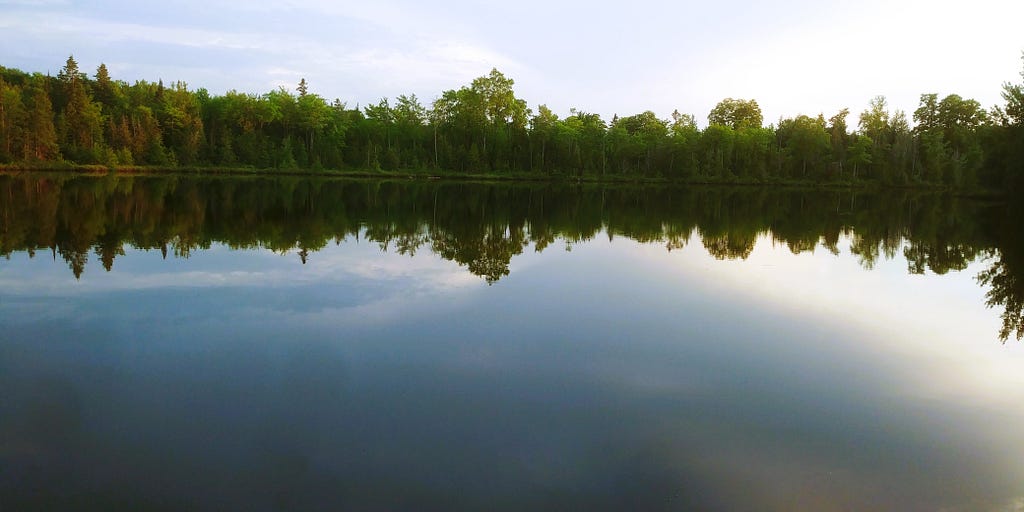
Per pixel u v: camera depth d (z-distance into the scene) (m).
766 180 100.00
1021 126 46.28
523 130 103.81
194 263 16.02
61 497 5.43
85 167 72.56
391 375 8.47
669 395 8.07
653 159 105.62
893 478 6.10
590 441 6.68
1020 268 19.42
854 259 20.72
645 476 6.01
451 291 13.72
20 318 10.74
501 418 7.20
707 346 10.25
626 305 12.95
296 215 29.77
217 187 51.53
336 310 11.75
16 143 67.88
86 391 7.72
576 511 5.39
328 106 101.75
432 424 7.00
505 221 30.62
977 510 5.55
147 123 82.88
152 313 11.21
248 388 7.91
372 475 5.89
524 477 5.92
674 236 26.06
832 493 5.79
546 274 16.17
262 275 14.77
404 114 108.38
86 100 77.31
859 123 107.94
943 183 87.56
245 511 5.26
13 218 23.75
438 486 5.71
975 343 10.86
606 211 40.28
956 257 21.66
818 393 8.29
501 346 9.88
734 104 124.56
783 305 13.40
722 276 16.70
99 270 14.83
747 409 7.68
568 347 9.95
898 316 12.75
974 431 7.21
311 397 7.66
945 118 97.31
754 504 5.57
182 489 5.58
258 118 94.19
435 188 65.19
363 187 61.91
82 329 10.20
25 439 6.46
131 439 6.51
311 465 6.05
